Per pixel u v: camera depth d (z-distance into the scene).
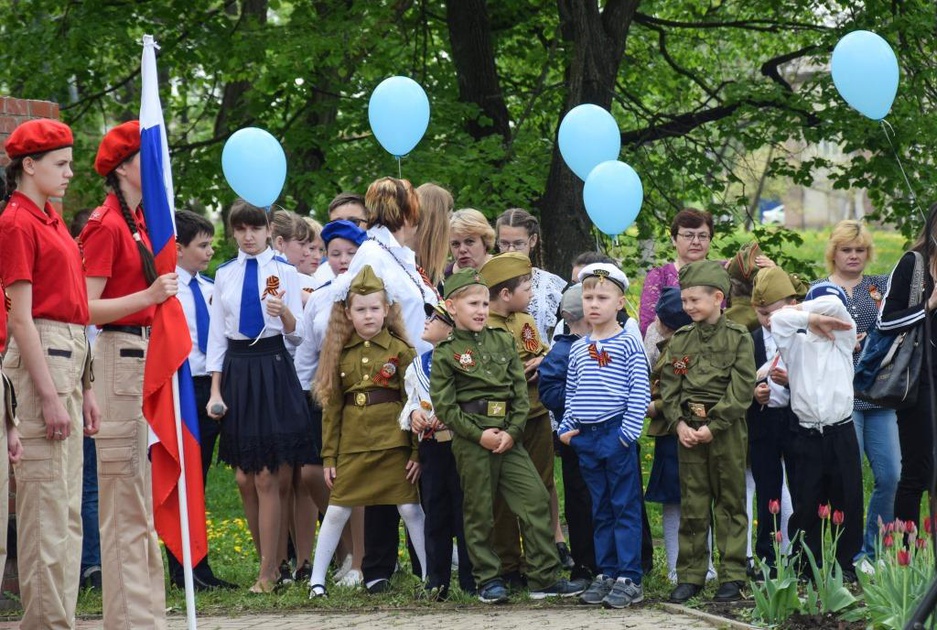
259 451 9.11
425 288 9.01
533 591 8.33
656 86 23.03
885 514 9.20
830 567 7.37
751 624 7.23
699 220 9.64
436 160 17.86
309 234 10.84
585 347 8.52
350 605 8.44
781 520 9.07
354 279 8.78
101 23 19.02
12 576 8.68
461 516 8.54
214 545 12.33
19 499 6.59
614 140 10.68
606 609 7.96
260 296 9.23
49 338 6.54
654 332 9.30
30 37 19.53
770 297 8.77
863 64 9.47
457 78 19.38
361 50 18.27
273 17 24.72
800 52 20.58
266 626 7.68
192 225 9.60
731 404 8.08
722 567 8.16
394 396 8.80
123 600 6.77
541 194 18.31
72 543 6.73
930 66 19.33
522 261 9.01
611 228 9.98
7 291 6.36
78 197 21.36
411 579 9.31
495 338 8.46
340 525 8.81
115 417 6.79
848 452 8.39
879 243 42.34
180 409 6.77
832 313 8.30
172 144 21.28
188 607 6.68
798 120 20.30
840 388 8.32
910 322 8.09
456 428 8.18
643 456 17.16
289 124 19.78
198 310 9.66
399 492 8.73
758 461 8.86
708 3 22.97
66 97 20.77
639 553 8.23
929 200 19.42
